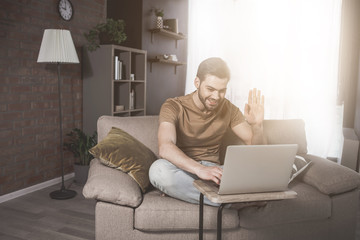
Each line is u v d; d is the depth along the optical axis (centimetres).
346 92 340
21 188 280
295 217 165
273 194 122
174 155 143
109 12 415
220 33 490
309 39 427
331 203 176
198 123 168
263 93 465
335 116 424
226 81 151
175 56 478
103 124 193
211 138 174
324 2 417
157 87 458
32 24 280
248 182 120
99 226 152
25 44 275
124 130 192
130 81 369
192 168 135
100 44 345
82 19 340
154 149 192
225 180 116
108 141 169
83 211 245
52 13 301
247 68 470
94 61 338
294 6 430
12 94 266
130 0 405
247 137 178
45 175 305
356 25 332
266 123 216
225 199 115
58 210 246
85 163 310
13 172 272
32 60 283
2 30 254
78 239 200
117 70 346
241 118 182
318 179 179
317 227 175
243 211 157
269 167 120
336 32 416
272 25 450
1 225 218
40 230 212
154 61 430
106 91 336
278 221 161
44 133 301
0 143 259
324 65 422
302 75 433
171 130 156
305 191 174
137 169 162
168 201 153
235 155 114
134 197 148
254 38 462
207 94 152
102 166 166
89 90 344
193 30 509
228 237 155
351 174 181
